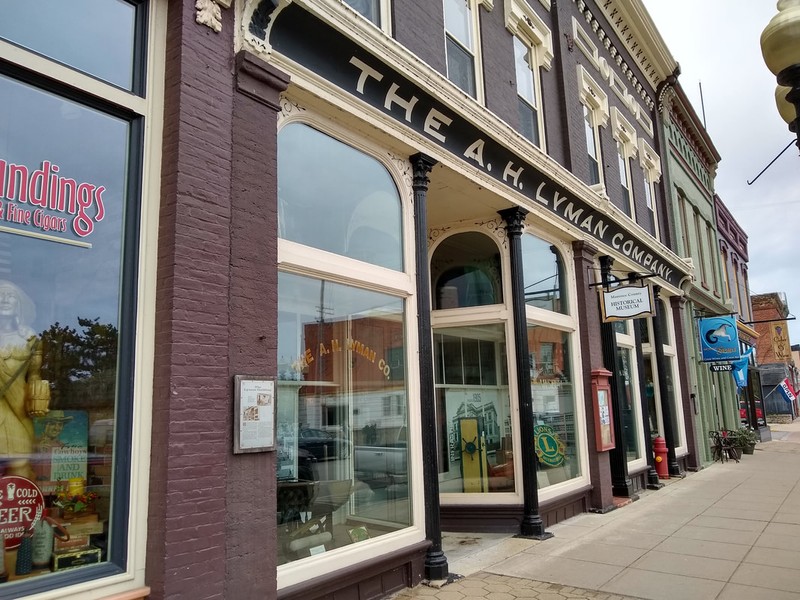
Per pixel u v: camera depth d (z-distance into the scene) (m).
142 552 3.83
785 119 5.71
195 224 4.20
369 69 5.83
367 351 6.16
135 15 4.36
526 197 8.88
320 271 5.55
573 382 10.27
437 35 7.32
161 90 4.33
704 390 17.77
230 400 4.32
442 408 9.24
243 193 4.62
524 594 5.82
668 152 17.08
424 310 6.69
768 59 5.10
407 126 6.52
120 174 4.14
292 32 5.12
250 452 4.37
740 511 9.88
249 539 4.30
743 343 24.44
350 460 5.83
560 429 9.78
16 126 3.67
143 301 4.06
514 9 9.38
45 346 3.68
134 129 4.22
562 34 11.05
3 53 3.59
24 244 3.65
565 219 10.12
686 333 16.66
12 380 3.54
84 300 3.88
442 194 8.16
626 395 12.55
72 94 3.93
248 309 4.53
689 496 11.52
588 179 11.31
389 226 6.60
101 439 3.86
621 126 13.98
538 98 10.13
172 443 3.87
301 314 5.49
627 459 11.92
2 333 3.52
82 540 3.69
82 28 4.05
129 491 3.83
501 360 8.95
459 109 6.98
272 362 4.66
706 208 21.94
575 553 7.34
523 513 8.39
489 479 8.77
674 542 7.84
